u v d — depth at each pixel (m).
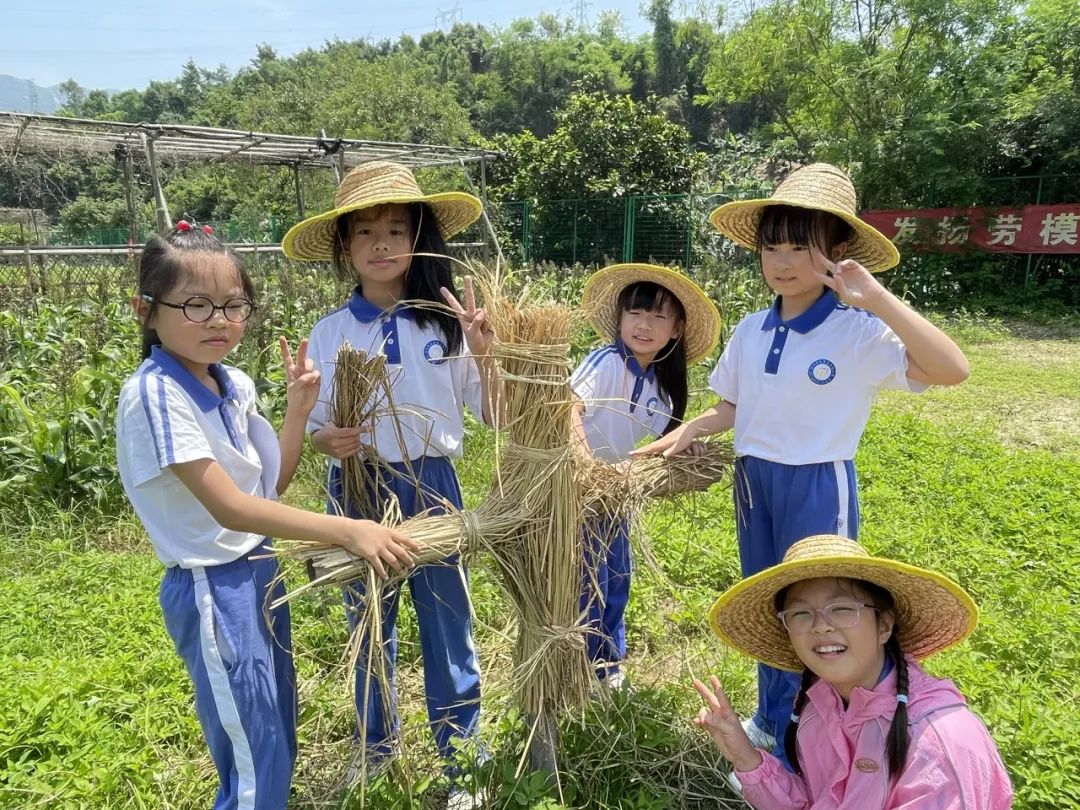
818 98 15.79
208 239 1.87
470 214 2.70
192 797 2.41
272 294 8.62
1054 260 13.70
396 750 2.35
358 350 2.26
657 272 2.73
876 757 1.80
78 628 3.33
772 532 2.52
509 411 2.06
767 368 2.39
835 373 2.29
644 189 17.81
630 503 2.30
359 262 2.41
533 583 2.12
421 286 2.44
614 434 2.91
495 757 2.36
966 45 13.87
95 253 11.71
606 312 3.04
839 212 2.14
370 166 2.40
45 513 4.71
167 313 1.81
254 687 1.91
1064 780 2.24
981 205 13.80
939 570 3.86
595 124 18.22
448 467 2.54
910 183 14.31
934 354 2.01
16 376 6.04
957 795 1.69
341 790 2.43
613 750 2.44
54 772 2.38
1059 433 6.73
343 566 1.89
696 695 2.87
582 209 18.08
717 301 8.52
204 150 14.52
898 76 14.17
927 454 5.76
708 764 2.49
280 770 1.99
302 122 34.53
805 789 2.03
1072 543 4.12
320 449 2.33
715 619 2.02
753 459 2.48
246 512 1.79
